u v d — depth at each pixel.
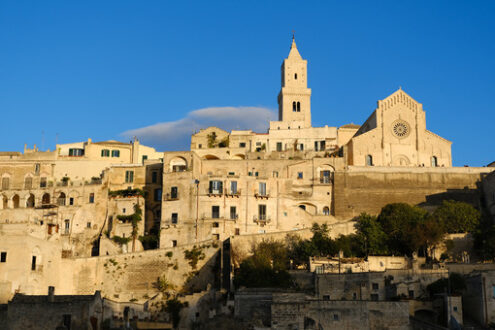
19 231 110.12
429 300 92.25
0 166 138.62
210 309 93.94
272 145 150.62
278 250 108.31
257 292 89.69
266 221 123.19
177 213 122.25
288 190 126.94
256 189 124.75
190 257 106.50
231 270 103.62
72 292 103.50
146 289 105.19
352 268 102.44
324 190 132.00
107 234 122.06
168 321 93.88
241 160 132.88
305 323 83.88
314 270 101.75
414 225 113.75
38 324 78.00
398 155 141.00
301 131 151.25
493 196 128.25
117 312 92.00
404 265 104.81
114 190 129.88
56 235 123.19
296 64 170.00
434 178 133.88
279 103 172.38
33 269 95.25
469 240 113.50
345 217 130.50
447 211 118.50
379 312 85.44
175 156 126.56
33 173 138.25
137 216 122.12
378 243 112.94
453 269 99.94
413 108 144.38
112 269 106.12
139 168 132.75
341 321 84.56
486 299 90.38
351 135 154.62
